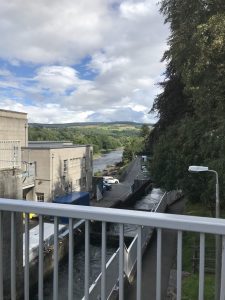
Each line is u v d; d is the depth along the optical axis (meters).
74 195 32.97
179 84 23.25
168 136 20.64
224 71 11.21
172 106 24.31
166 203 32.28
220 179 12.26
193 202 21.11
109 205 35.75
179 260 1.94
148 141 28.61
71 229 2.18
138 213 2.00
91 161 40.91
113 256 8.73
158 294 2.01
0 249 2.51
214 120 13.17
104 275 2.16
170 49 13.38
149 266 10.05
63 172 34.00
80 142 87.50
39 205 2.23
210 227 1.83
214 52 10.55
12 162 21.03
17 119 31.66
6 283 3.33
